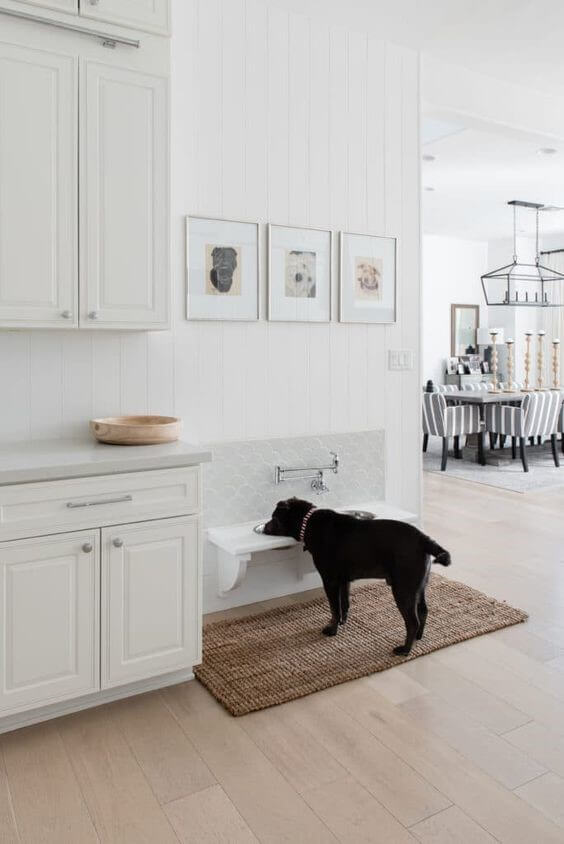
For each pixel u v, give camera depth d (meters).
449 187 7.02
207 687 2.40
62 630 2.13
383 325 3.57
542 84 4.04
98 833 1.68
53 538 2.09
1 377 2.56
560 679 2.46
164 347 2.91
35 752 2.02
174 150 2.88
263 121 3.10
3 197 2.18
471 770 1.92
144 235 2.43
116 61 2.34
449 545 4.14
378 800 1.80
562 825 1.70
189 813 1.75
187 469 2.32
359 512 3.26
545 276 9.89
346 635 2.82
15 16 2.15
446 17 3.20
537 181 6.78
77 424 2.72
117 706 2.29
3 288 2.20
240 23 3.00
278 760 1.98
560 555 3.94
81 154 2.30
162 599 2.30
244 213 3.07
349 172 3.38
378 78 3.44
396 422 3.65
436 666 2.56
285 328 3.24
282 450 3.26
